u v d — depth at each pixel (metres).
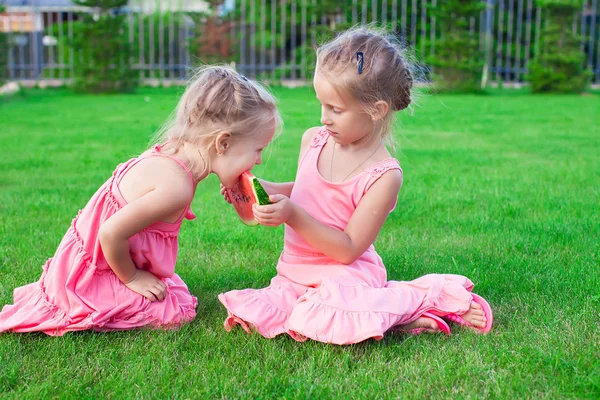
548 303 2.40
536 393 1.77
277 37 17.06
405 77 2.22
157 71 15.77
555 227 3.36
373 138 2.29
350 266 2.27
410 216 3.64
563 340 2.07
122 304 2.19
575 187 4.42
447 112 9.80
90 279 2.18
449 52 13.78
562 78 13.72
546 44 13.93
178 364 1.95
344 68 2.12
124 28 13.84
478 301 2.24
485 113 9.70
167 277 2.31
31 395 1.76
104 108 10.14
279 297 2.22
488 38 14.92
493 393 1.78
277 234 3.32
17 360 1.97
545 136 7.15
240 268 2.83
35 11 15.56
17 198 4.02
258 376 1.87
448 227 3.44
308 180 2.35
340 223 2.29
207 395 1.77
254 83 2.21
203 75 2.19
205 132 2.11
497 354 1.99
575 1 13.59
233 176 2.18
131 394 1.77
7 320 2.17
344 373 1.89
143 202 2.07
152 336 2.16
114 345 2.10
